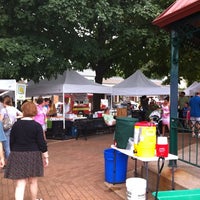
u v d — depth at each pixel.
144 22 16.89
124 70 22.62
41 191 6.92
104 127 16.19
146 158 5.71
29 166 5.29
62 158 10.26
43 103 10.77
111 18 14.91
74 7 13.46
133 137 6.60
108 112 16.77
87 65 19.41
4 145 8.54
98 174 8.30
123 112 18.41
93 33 17.55
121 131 6.72
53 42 15.10
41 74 14.93
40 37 14.59
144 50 19.67
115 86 19.28
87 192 6.84
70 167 9.05
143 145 5.84
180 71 22.75
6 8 14.21
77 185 7.36
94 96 19.78
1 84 11.12
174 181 5.97
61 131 14.95
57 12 13.39
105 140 14.31
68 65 14.88
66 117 15.58
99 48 16.91
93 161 9.79
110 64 20.44
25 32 14.78
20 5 13.81
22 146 5.33
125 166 7.38
